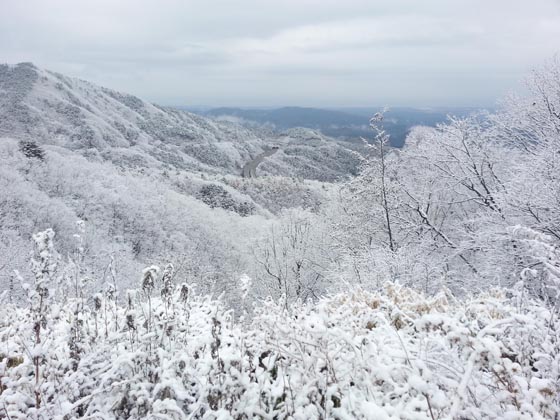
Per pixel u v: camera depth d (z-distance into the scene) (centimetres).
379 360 251
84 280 417
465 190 1742
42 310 314
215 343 287
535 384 198
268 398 261
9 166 3159
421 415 200
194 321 400
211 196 6625
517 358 256
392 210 1852
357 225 2022
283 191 9144
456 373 220
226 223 4619
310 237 2325
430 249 1636
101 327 401
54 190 3216
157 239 3297
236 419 243
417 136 1903
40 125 14775
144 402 259
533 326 229
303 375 264
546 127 1447
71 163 3931
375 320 381
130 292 352
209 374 275
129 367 285
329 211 2375
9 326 396
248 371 280
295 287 2239
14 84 17000
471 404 220
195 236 3691
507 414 187
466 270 1561
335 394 242
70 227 2658
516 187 1252
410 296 537
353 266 1580
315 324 289
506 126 1569
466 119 1584
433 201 1812
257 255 2444
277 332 311
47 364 286
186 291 394
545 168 1230
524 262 1143
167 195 4469
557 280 297
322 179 17412
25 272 1769
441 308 473
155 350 300
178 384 266
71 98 18150
